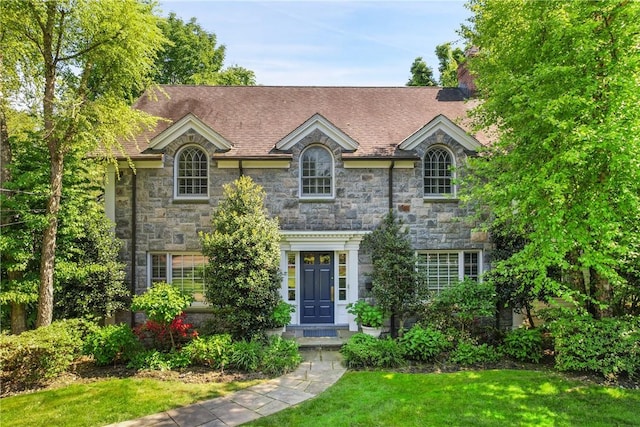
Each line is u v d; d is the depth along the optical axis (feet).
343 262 42.57
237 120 46.29
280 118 47.16
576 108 25.36
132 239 40.75
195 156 41.70
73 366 31.35
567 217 26.11
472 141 41.68
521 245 39.27
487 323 41.24
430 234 42.22
